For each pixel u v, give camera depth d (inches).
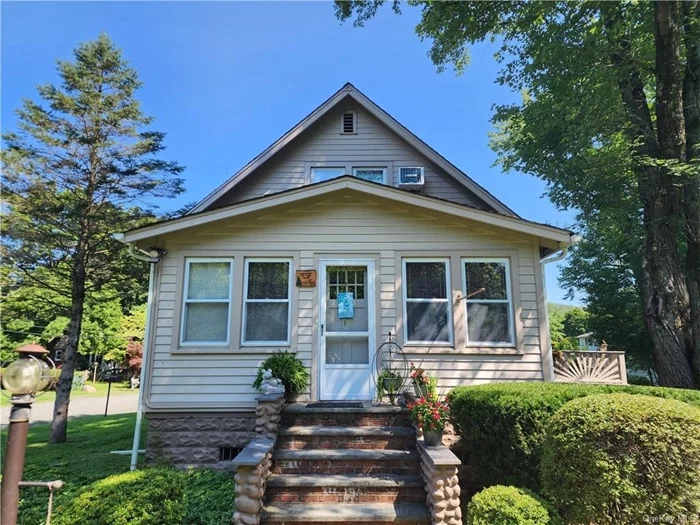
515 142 638.5
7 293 433.7
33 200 389.4
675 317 314.8
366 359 240.2
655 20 325.4
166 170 454.0
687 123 334.0
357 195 252.7
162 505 114.0
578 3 358.3
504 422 156.6
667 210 328.8
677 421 112.5
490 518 113.9
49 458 267.1
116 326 872.3
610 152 408.5
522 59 444.1
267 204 238.2
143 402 225.6
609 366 276.1
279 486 164.9
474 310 243.8
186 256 244.5
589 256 753.0
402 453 181.6
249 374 231.5
